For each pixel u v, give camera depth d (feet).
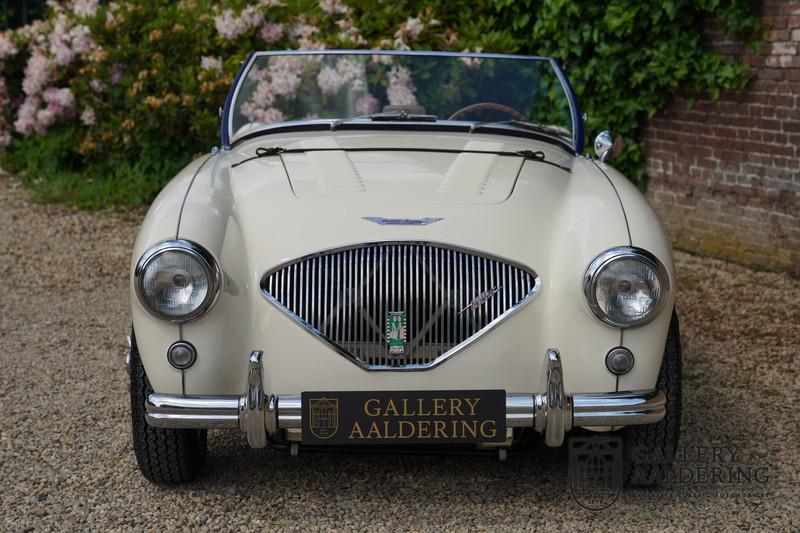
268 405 9.09
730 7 20.29
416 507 10.12
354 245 9.39
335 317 9.29
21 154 30.27
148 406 9.23
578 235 9.50
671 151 22.72
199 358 9.20
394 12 24.71
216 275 9.09
